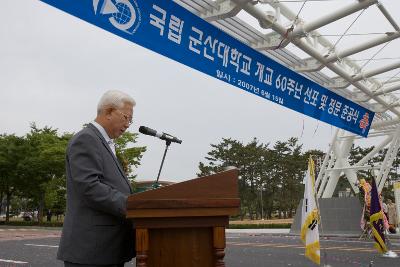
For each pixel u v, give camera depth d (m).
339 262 8.63
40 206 35.50
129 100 2.29
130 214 1.69
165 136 2.65
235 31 8.91
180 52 7.00
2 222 34.97
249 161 48.75
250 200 50.19
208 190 1.78
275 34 9.22
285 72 9.81
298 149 50.72
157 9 6.54
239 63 8.41
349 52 10.24
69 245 2.00
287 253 10.66
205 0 7.69
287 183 48.09
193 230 1.78
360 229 16.77
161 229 1.75
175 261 1.74
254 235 19.09
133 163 30.02
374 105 15.57
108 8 5.76
